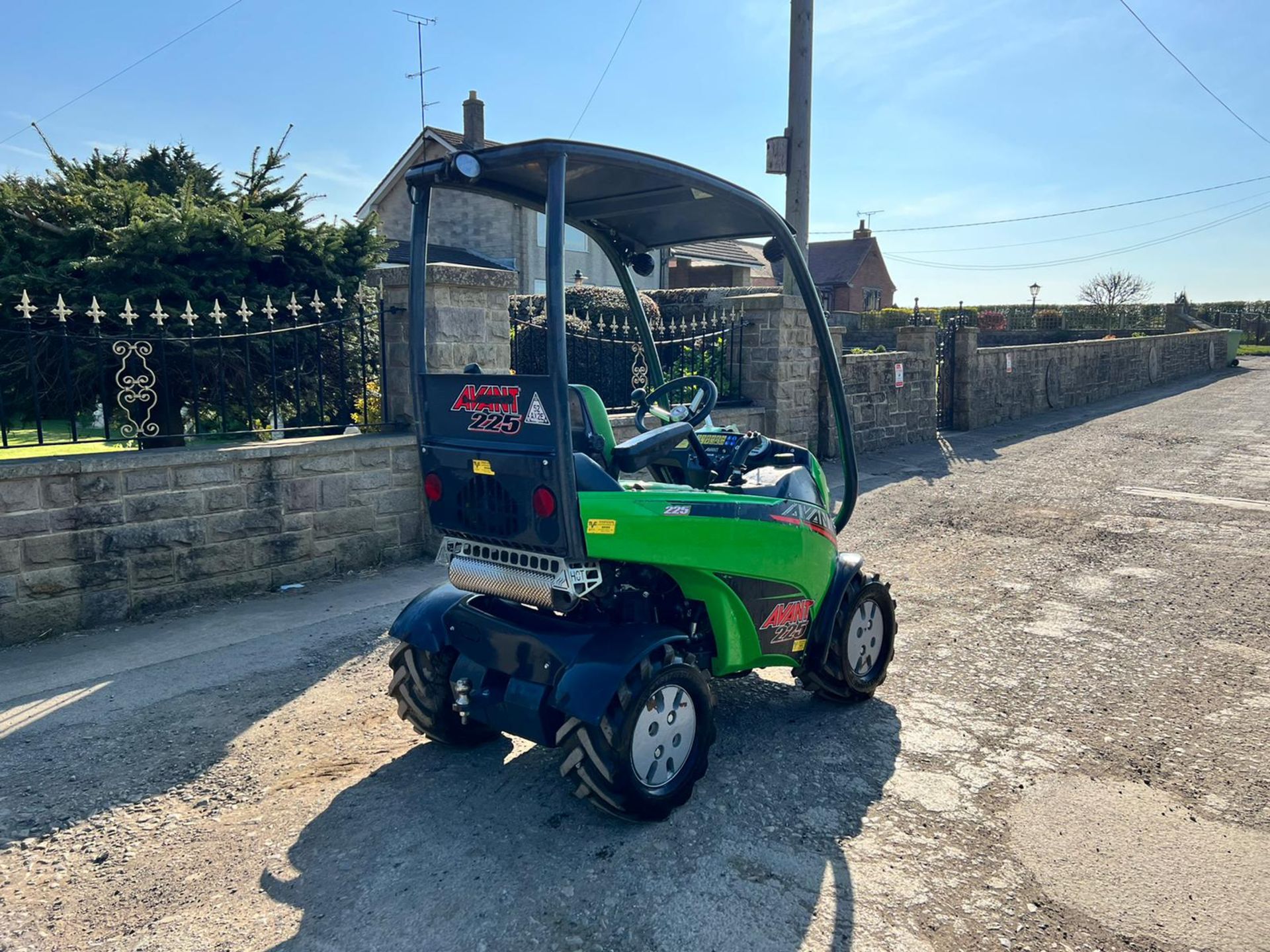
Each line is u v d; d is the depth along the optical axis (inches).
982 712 173.2
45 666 191.0
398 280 271.9
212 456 229.9
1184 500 376.8
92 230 253.3
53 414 264.8
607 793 124.4
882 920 110.2
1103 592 251.9
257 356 273.6
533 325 308.8
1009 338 1330.0
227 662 194.4
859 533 323.9
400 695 151.2
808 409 447.5
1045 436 581.9
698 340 417.7
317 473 252.7
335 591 246.1
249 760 152.3
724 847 126.2
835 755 155.1
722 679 191.9
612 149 129.6
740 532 144.0
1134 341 879.1
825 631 164.4
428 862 122.6
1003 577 267.4
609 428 136.6
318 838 128.9
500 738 162.9
